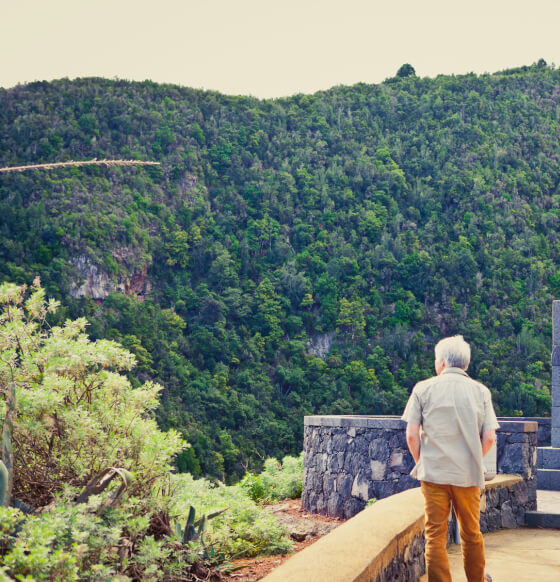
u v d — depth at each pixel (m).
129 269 142.88
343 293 154.12
